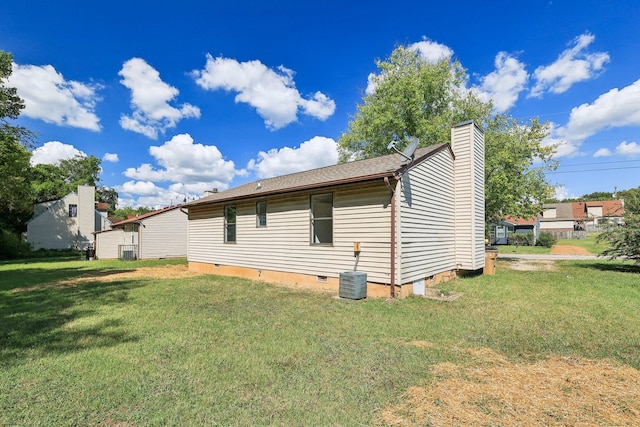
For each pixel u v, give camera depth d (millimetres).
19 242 25656
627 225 11492
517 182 17406
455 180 10102
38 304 6824
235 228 11734
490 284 8719
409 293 7383
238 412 2555
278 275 9961
